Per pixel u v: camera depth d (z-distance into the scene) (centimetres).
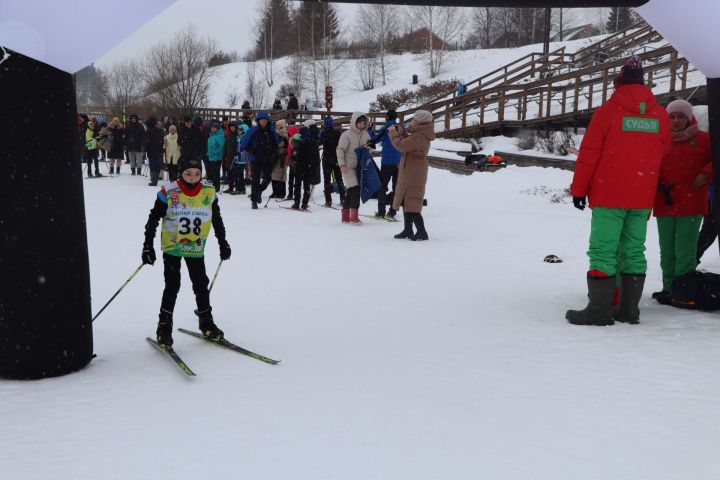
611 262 530
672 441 315
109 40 421
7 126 399
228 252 497
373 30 5747
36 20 385
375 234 1021
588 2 488
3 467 291
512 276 728
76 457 300
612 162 517
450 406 360
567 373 413
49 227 412
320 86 5397
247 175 1791
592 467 289
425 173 958
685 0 486
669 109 584
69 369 424
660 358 441
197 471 285
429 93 3862
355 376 412
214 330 488
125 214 1218
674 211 591
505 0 475
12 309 409
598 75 2930
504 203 1452
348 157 1113
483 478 279
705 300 575
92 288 670
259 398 374
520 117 2480
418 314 574
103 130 2117
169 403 368
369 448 307
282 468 287
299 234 1016
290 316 570
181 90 3419
